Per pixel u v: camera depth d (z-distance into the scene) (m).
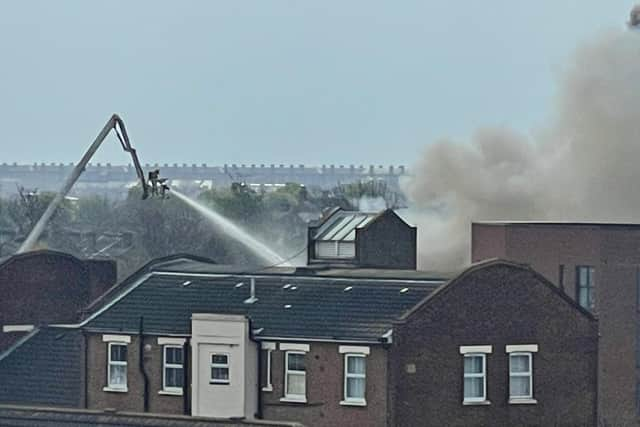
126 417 179.12
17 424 180.38
